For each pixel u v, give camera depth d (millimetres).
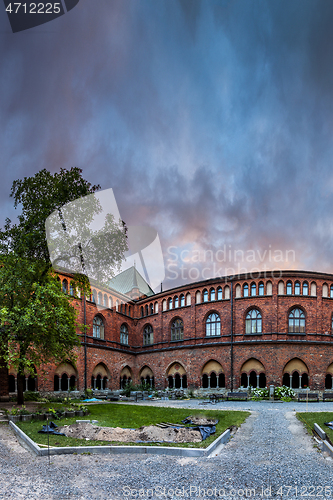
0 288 18562
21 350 19750
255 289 35500
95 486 8305
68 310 22828
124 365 41469
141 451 11070
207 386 36188
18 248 20156
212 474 9141
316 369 32969
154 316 42781
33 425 14656
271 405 24969
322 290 34750
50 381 30938
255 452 11266
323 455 10898
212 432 13594
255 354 33906
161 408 21656
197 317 38125
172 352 39500
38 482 8547
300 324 34219
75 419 16500
